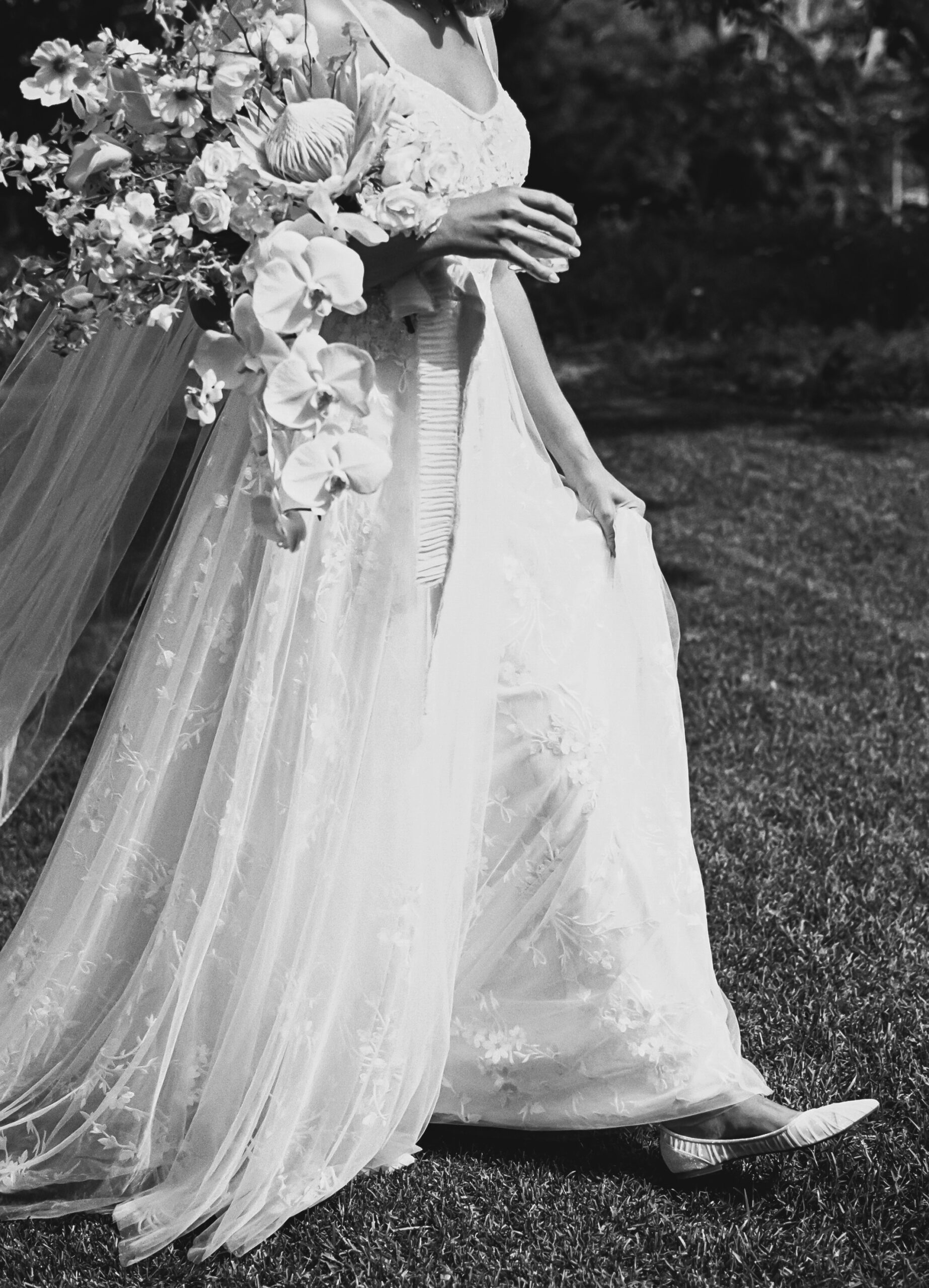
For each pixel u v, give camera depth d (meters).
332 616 2.43
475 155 2.51
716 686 5.41
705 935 2.65
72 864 2.66
